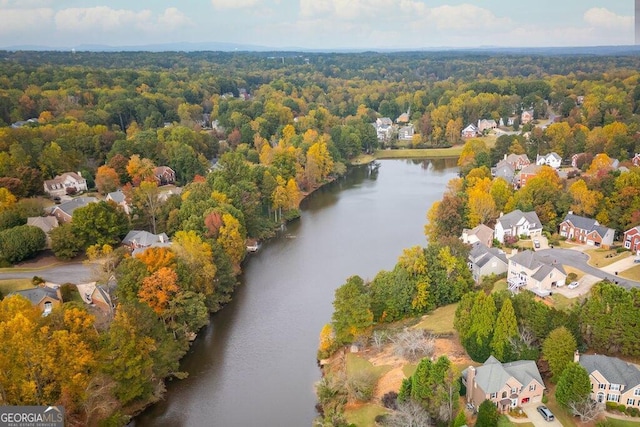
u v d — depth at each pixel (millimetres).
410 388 66188
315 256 125688
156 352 75312
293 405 72938
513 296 79875
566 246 115938
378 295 90000
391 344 83062
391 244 131750
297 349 86500
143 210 126750
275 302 102438
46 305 87750
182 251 95375
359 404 69500
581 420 61688
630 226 112875
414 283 91688
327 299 103188
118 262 100188
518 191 134375
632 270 99688
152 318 75562
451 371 65250
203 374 80312
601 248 113188
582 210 122812
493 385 63875
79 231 110000
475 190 127188
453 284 94312
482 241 114938
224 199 127688
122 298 83500
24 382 56812
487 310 73500
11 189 134000
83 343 62594
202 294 92750
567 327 72562
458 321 78688
